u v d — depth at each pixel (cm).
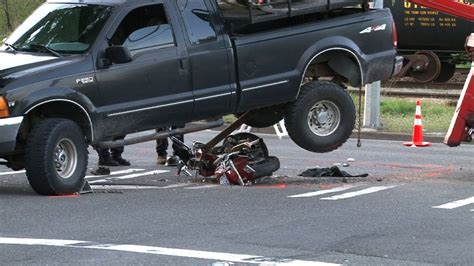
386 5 7238
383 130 5547
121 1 3209
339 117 3534
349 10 3644
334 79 3616
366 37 3550
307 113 3478
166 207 2852
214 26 3322
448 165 4169
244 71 3350
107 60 3114
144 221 2612
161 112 3216
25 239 2366
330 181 3522
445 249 2266
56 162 3061
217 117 3397
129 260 2138
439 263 2130
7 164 3203
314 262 2117
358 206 2878
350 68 3547
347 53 3509
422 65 7225
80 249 2248
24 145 3114
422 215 2720
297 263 2105
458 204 2927
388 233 2450
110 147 3209
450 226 2553
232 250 2238
